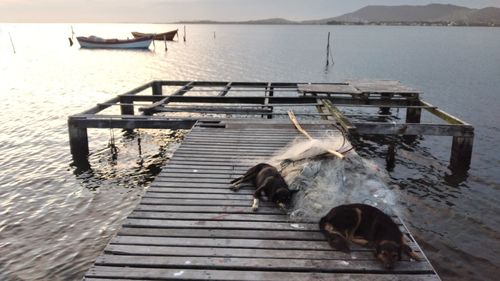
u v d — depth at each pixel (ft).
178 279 16.81
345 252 18.67
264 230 20.70
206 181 27.14
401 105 58.44
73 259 27.96
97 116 44.91
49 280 25.66
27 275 26.12
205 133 39.70
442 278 25.91
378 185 24.25
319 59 181.98
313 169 24.32
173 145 53.36
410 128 42.04
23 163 46.96
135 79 116.98
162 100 53.83
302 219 21.59
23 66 149.07
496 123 65.77
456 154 43.21
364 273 17.39
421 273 17.39
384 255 17.62
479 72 133.80
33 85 104.73
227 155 32.76
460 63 164.04
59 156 49.16
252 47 262.47
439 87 102.89
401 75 127.85
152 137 56.75
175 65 153.28
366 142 54.85
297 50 236.84
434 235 31.12
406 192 38.93
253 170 26.20
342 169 24.39
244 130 40.96
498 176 43.04
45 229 32.01
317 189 22.93
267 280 16.81
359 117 69.05
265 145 35.60
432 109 51.62
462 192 39.11
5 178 42.52
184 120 43.86
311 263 17.90
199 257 18.29
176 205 23.45
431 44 309.22
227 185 26.43
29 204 36.45
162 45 278.05
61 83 108.37
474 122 66.54
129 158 48.49
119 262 17.80
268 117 55.77
